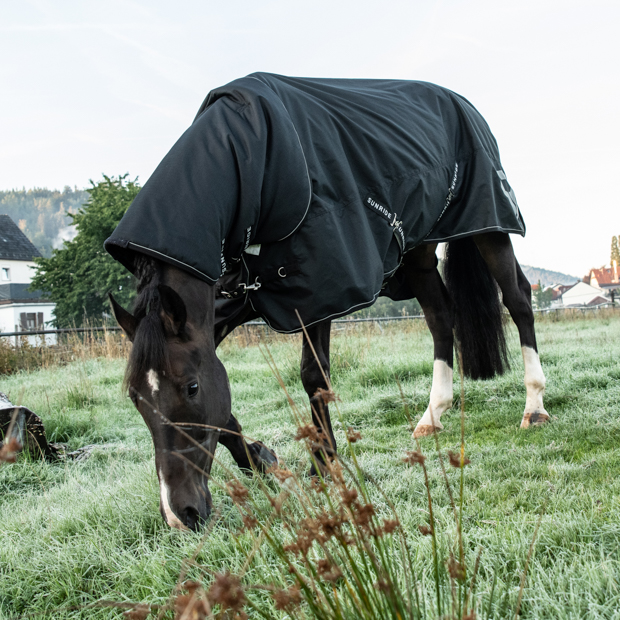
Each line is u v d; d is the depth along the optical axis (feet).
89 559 6.49
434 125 11.12
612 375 14.06
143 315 6.51
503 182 12.07
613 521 5.83
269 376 20.03
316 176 8.38
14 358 28.12
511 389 14.19
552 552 5.44
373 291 8.61
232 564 5.73
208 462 6.71
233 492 4.19
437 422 11.82
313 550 5.13
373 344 25.27
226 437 8.87
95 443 13.98
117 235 6.81
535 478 7.77
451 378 12.34
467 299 12.92
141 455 11.71
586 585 4.63
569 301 265.54
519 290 12.35
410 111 10.84
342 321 37.06
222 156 7.54
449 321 12.71
